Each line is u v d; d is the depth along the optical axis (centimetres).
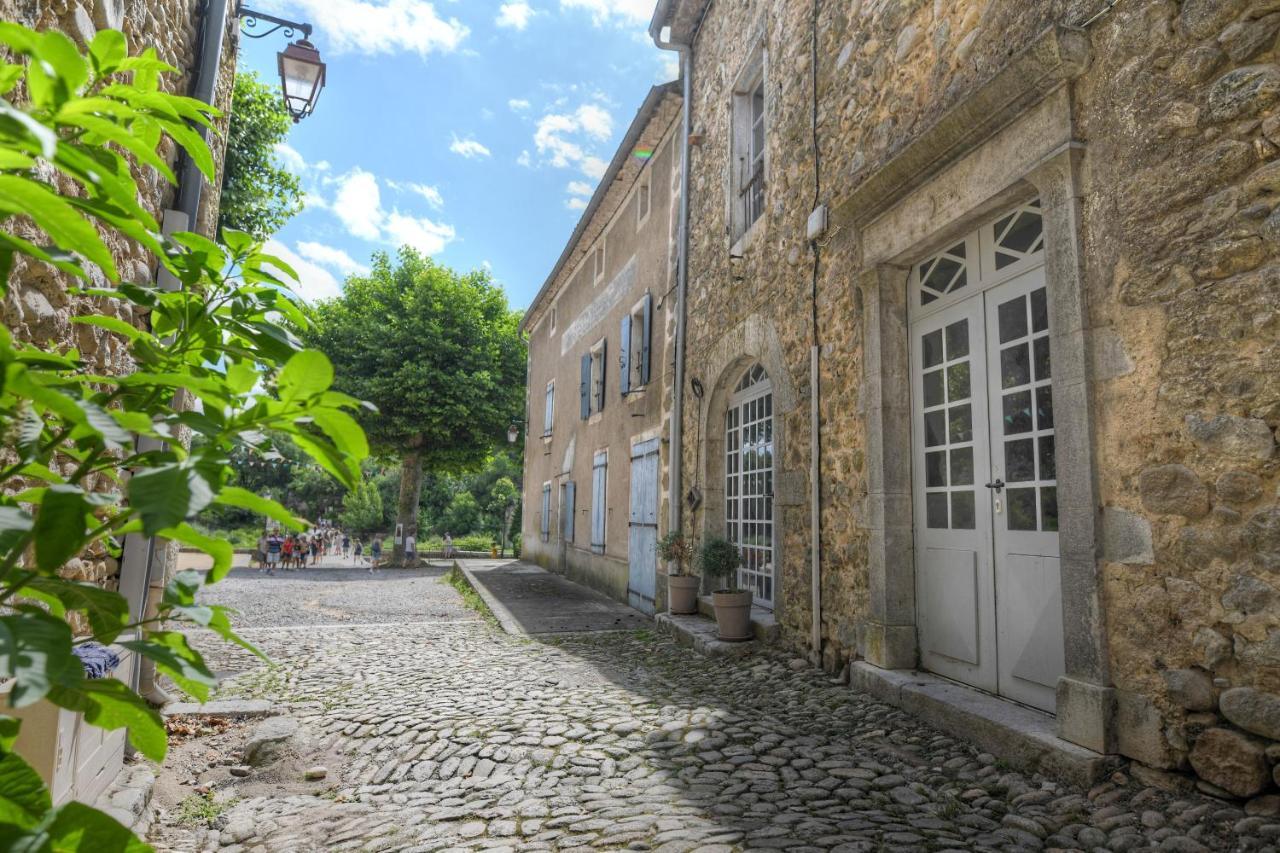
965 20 384
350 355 2088
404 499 2161
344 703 481
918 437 438
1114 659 278
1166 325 263
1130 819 241
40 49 83
